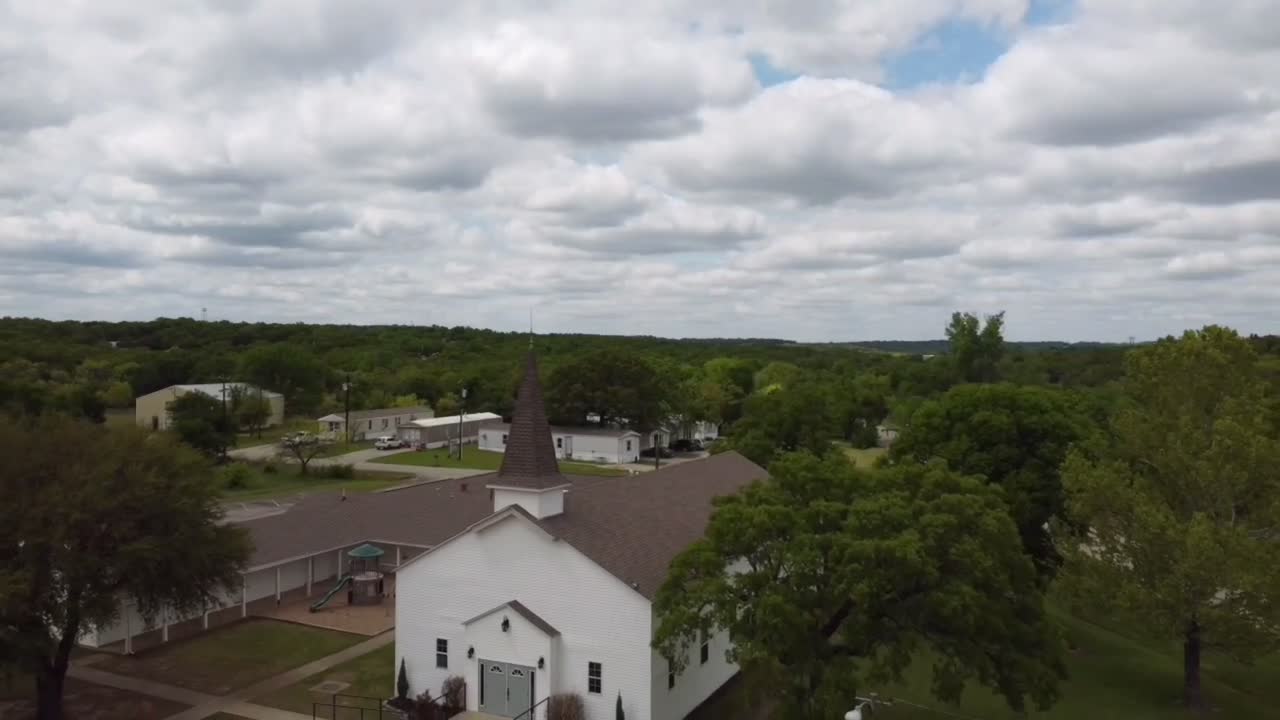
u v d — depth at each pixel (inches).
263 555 1764.3
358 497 2183.8
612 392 4571.9
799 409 2918.3
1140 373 1588.3
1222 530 1298.0
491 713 1269.7
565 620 1255.5
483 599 1310.3
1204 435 1464.1
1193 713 1381.6
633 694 1212.5
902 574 1024.9
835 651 1075.9
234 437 4106.8
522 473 1322.6
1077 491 1509.6
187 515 1321.4
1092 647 1724.9
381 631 1669.5
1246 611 1273.4
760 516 1066.1
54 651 1221.1
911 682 1483.8
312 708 1305.4
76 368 6294.3
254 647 1576.0
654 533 1446.9
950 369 5231.3
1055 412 1849.2
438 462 4173.2
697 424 5241.1
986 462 1819.6
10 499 1210.0
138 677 1425.9
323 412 5930.1
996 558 1066.7
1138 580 1375.5
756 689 1043.9
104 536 1251.2
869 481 1187.9
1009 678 1064.8
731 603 1061.8
